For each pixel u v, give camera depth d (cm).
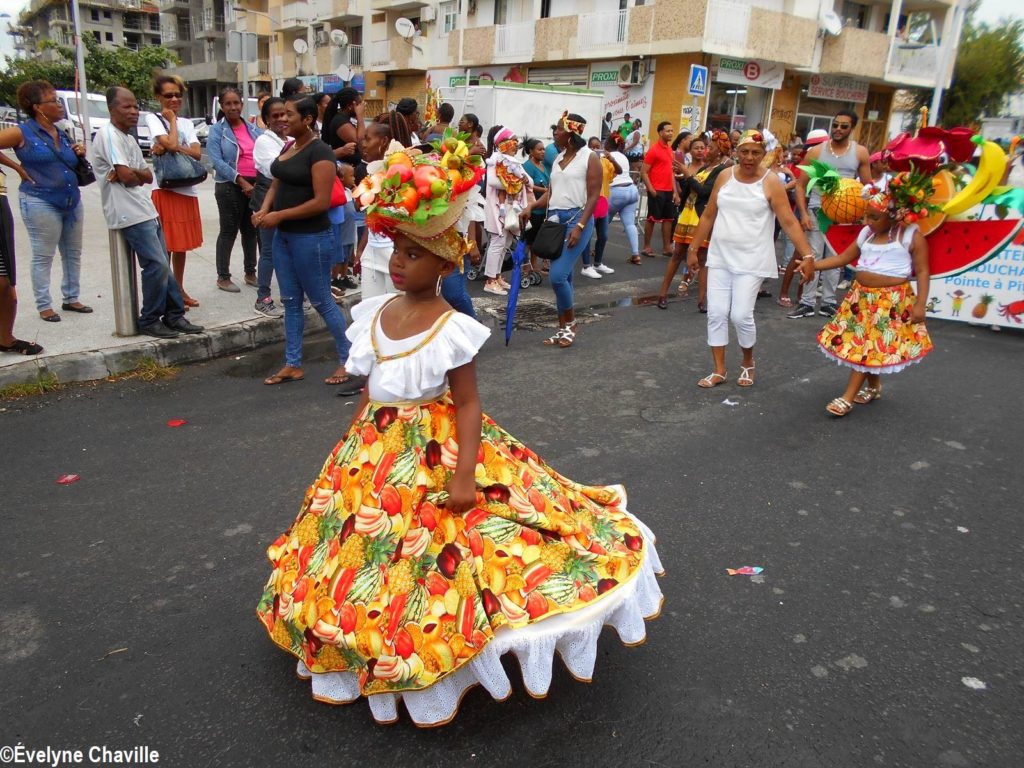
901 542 366
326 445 457
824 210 619
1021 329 806
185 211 666
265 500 388
